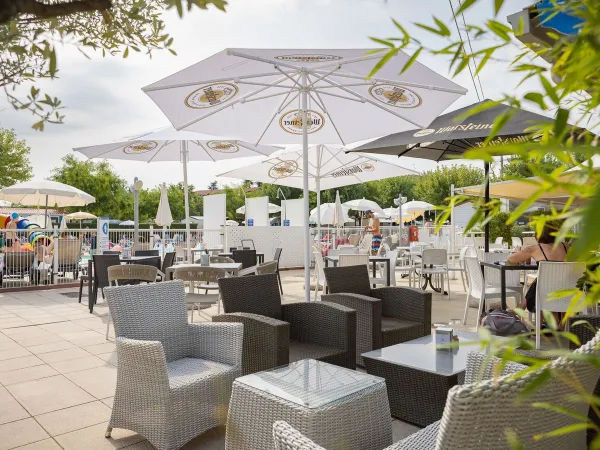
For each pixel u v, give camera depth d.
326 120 5.88
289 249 14.66
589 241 0.35
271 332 3.26
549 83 0.53
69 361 4.79
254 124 5.76
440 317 6.87
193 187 42.78
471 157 0.53
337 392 2.41
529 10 1.40
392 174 9.79
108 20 1.15
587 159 0.54
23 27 0.99
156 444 2.77
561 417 1.41
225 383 3.06
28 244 11.09
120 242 12.48
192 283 6.26
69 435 3.11
